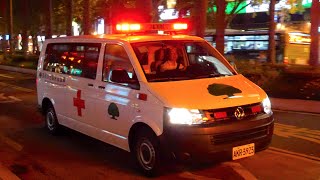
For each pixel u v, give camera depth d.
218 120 5.62
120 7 15.81
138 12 15.42
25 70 29.28
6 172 6.56
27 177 6.34
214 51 7.31
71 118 8.03
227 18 28.47
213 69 6.89
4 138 8.83
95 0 31.41
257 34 25.73
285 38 24.44
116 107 6.58
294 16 31.31
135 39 6.74
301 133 8.90
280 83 15.02
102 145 8.13
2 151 7.83
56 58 8.73
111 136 6.82
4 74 27.20
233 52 26.47
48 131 9.20
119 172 6.48
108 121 6.82
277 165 6.64
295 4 27.28
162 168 6.09
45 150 7.85
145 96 6.02
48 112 9.12
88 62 7.49
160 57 6.62
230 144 5.66
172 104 5.64
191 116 5.55
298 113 11.59
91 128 7.34
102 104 6.94
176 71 6.54
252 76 16.05
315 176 6.12
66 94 8.12
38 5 40.62
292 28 29.97
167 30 7.62
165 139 5.68
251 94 6.11
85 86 7.43
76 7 34.12
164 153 5.74
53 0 37.50
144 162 6.19
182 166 6.54
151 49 6.65
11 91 17.12
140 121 6.05
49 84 8.84
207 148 5.52
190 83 6.18
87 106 7.38
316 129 9.31
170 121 5.61
